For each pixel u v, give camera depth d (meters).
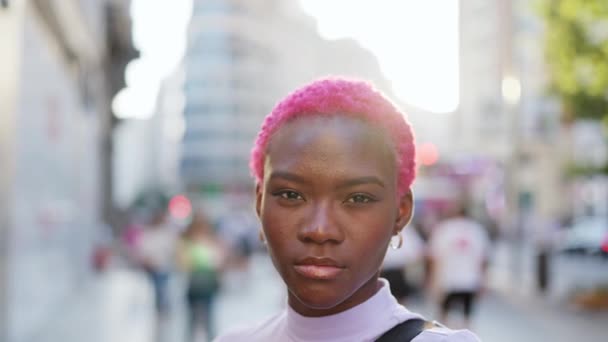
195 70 93.94
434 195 35.34
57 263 13.95
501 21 60.47
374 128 1.38
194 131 94.06
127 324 12.52
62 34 14.05
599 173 18.69
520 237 21.17
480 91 67.44
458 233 9.48
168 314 10.81
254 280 20.94
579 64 14.95
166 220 11.10
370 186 1.34
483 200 41.44
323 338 1.46
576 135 39.19
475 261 9.49
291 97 1.43
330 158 1.33
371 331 1.45
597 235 30.52
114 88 32.94
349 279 1.34
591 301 14.85
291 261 1.34
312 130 1.35
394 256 8.63
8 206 8.45
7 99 8.54
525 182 50.47
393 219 1.39
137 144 101.06
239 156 93.75
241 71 94.12
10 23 8.54
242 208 63.78
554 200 49.28
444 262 9.46
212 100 93.62
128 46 31.98
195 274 9.14
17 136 8.66
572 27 14.80
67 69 16.22
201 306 9.25
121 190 96.19
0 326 8.30
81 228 20.05
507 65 23.16
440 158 37.69
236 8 94.00
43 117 11.67
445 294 9.47
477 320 13.21
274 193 1.37
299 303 1.50
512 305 15.18
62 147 14.95
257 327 1.70
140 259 10.83
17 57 8.55
